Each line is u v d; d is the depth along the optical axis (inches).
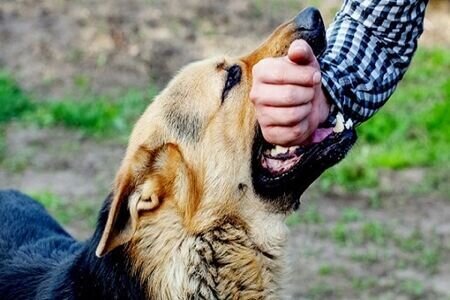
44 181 397.1
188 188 185.0
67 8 589.9
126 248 183.2
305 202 380.2
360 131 446.3
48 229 225.8
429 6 614.9
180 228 184.5
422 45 571.5
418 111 471.8
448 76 525.7
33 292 191.5
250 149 189.2
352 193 390.9
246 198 189.9
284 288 196.4
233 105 189.9
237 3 618.8
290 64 152.8
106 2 602.5
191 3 610.9
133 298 181.9
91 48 540.4
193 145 187.0
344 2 183.6
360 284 315.3
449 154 427.8
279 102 153.2
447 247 344.2
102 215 186.9
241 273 189.8
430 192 393.1
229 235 188.2
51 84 504.1
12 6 587.5
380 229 353.7
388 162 417.7
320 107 167.6
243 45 559.2
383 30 175.6
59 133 450.0
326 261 331.9
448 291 313.0
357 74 173.2
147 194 181.9
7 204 230.2
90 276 183.8
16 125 456.4
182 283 184.5
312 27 185.2
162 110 189.8
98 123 459.2
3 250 212.1
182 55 541.6
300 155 183.5
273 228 192.5
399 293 310.7
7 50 535.5
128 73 518.6
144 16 584.7
